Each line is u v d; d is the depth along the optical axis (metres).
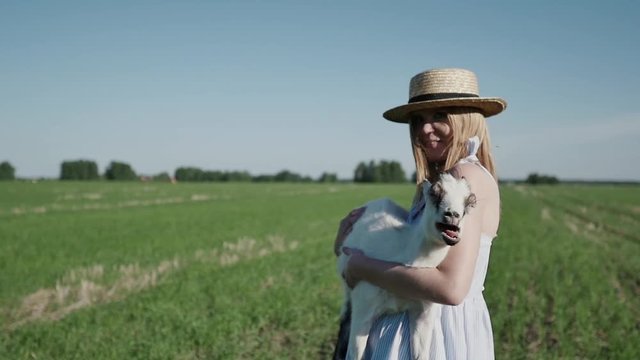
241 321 10.21
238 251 19.41
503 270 16.14
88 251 18.12
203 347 8.98
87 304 11.77
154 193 56.78
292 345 9.34
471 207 3.02
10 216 29.94
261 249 20.05
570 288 14.05
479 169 3.23
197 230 25.06
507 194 69.94
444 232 2.95
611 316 11.55
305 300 11.98
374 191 73.62
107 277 14.09
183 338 9.23
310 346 9.23
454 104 3.31
